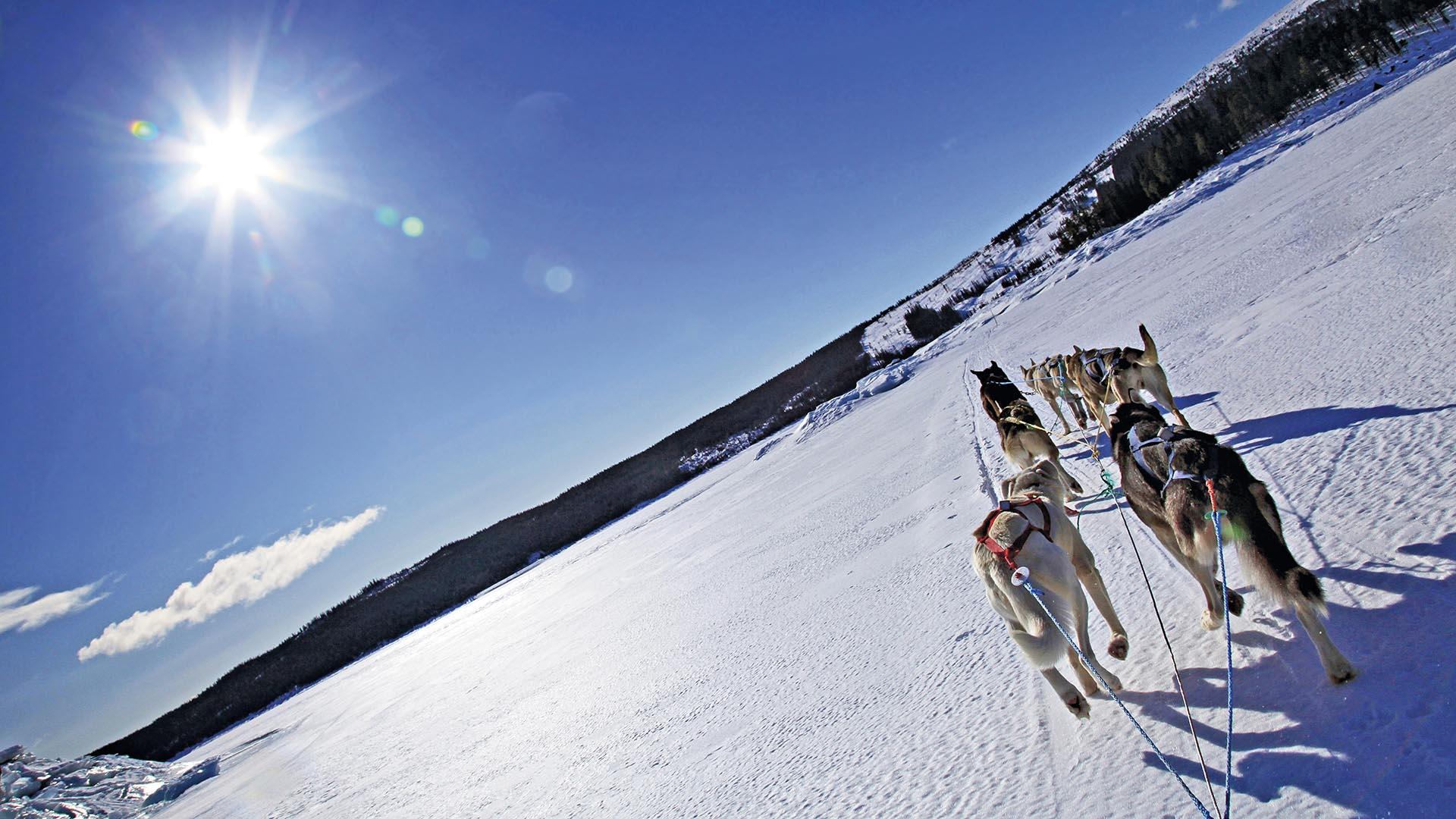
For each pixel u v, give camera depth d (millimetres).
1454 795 2430
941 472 11641
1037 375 11188
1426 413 5062
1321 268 10258
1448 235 8320
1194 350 10141
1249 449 6168
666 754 6555
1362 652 3291
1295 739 3059
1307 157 23797
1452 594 3303
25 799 24188
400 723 15711
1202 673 3826
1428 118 16891
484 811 7582
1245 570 3303
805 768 4961
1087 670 3928
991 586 4051
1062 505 4816
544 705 10633
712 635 9547
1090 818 3203
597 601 17547
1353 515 4379
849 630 7191
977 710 4598
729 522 18828
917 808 3879
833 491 15195
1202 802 2977
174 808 20859
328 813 11062
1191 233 21906
